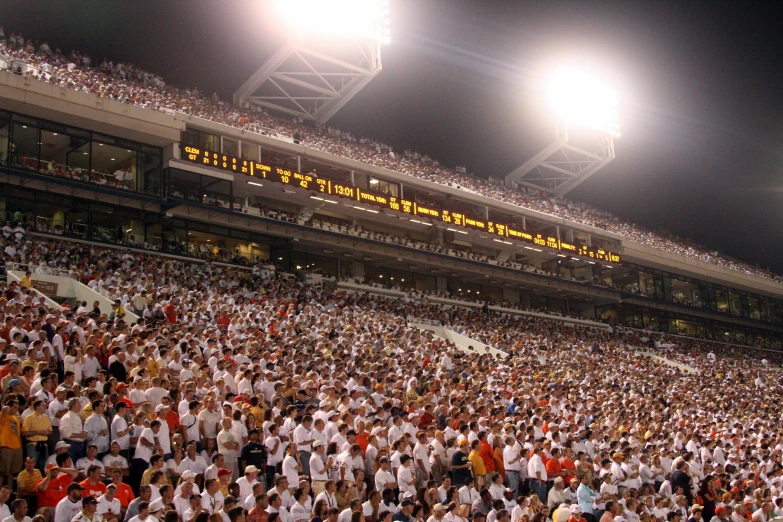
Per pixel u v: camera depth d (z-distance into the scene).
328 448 18.83
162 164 45.97
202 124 47.62
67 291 33.38
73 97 41.59
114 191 43.28
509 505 18.78
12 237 37.81
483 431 22.09
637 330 76.12
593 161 83.44
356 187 54.62
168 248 46.75
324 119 69.75
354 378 25.77
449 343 40.91
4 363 19.08
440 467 20.20
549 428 24.56
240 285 43.75
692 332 84.06
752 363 78.12
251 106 67.81
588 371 44.06
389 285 59.34
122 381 20.95
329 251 58.12
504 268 65.31
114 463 16.22
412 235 63.16
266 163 51.69
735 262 96.44
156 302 32.06
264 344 27.52
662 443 26.73
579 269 73.06
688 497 23.27
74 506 13.91
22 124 40.66
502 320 59.47
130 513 14.17
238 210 49.16
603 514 18.95
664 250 79.75
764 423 35.22
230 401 19.86
